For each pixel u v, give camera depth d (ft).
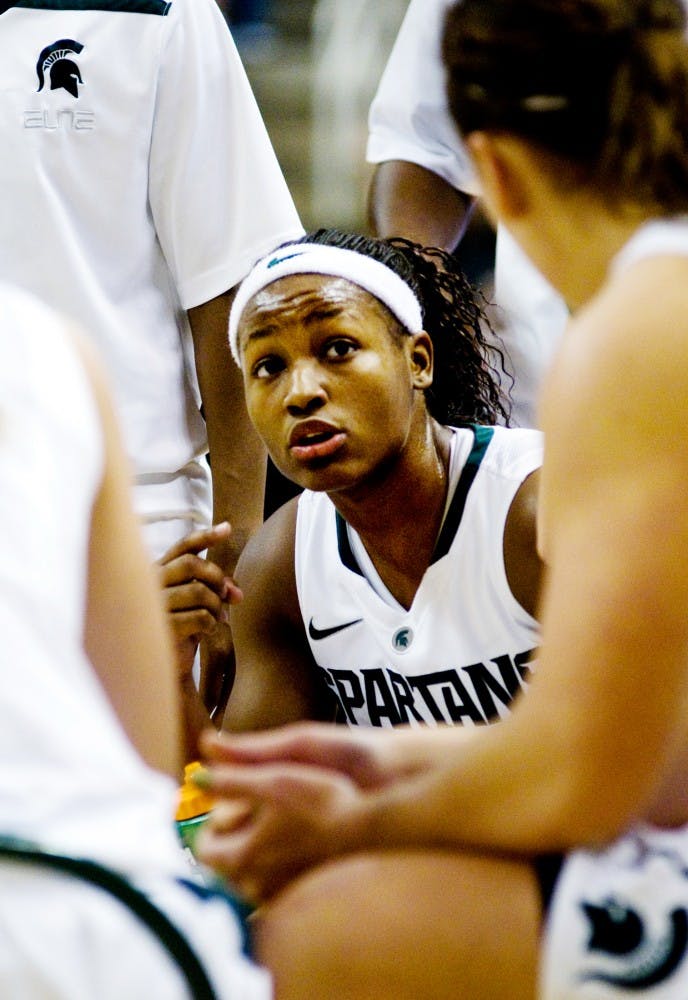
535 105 11.48
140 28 22.06
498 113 11.65
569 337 11.64
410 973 11.68
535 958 11.69
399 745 13.03
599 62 11.37
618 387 11.02
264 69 71.15
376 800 11.85
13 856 10.04
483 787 11.21
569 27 11.35
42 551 10.70
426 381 17.84
